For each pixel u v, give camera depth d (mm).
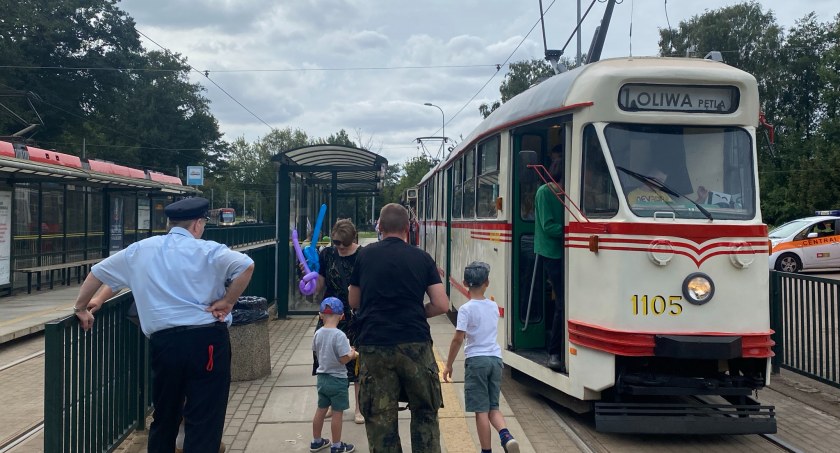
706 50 45094
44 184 16328
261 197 97188
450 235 12781
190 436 4043
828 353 7320
